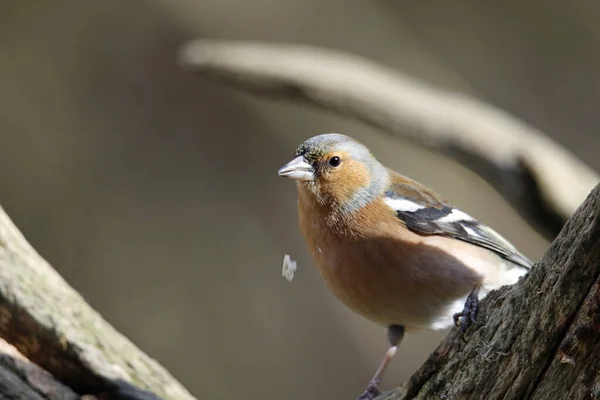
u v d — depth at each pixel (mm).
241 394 13508
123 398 6828
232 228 14273
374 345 14102
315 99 10539
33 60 14195
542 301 5148
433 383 5777
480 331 5535
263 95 10711
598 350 5012
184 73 14523
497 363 5398
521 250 15109
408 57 15219
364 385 13852
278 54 10578
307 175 7723
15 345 6840
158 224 14016
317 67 10508
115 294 13445
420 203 7734
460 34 15438
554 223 9953
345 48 15117
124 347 7172
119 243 13719
